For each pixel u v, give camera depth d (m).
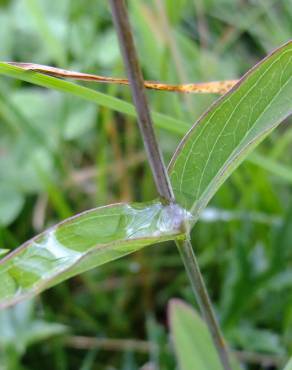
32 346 0.40
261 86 0.20
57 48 0.48
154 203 0.19
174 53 0.42
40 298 0.41
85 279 0.42
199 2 0.52
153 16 0.45
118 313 0.42
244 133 0.20
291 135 0.42
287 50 0.19
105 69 0.50
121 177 0.47
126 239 0.17
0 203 0.46
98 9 0.53
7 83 0.51
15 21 0.55
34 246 0.17
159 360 0.37
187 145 0.20
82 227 0.18
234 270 0.39
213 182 0.20
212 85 0.23
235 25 0.54
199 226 0.44
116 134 0.46
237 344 0.38
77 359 0.41
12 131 0.48
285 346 0.37
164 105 0.43
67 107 0.48
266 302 0.40
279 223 0.39
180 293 0.43
